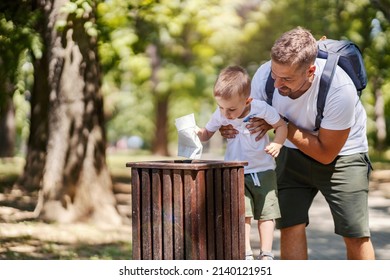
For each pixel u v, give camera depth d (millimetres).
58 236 10250
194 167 4336
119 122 47438
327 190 5711
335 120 5211
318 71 5219
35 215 11531
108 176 11797
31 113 15562
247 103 5012
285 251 5863
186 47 22094
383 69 20266
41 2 11586
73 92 11500
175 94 32219
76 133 11516
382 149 34656
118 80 17391
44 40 11516
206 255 4418
